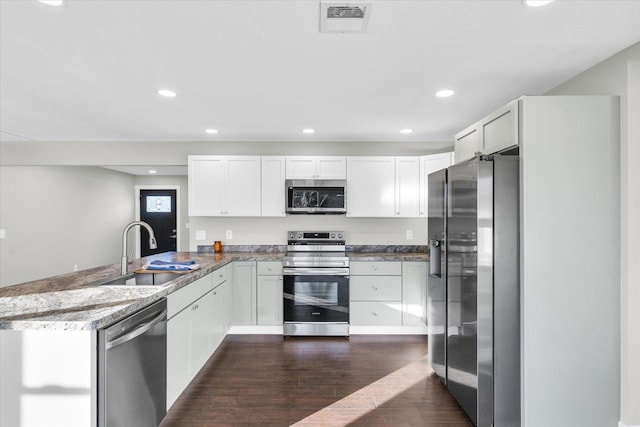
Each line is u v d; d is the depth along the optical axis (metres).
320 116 3.41
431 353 2.98
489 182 2.10
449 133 4.12
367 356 3.39
